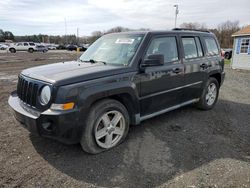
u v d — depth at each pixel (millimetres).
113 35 4672
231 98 7266
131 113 3898
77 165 3203
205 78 5375
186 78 4793
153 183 2836
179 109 5773
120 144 3814
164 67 4258
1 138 3988
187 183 2832
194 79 5039
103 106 3424
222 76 6027
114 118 3643
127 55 3980
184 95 4879
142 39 4074
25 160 3311
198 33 5320
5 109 5621
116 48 4266
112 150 3627
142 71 3871
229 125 4809
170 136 4176
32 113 3252
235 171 3090
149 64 3820
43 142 3848
